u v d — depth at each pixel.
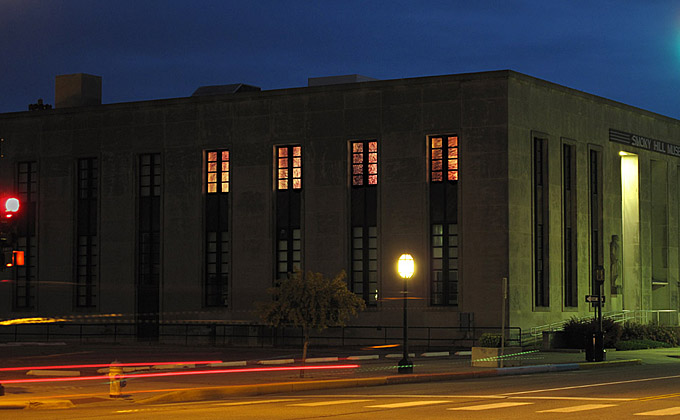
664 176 63.62
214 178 56.00
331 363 40.78
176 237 56.06
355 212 53.00
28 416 21.09
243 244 54.69
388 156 52.28
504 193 49.97
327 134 53.53
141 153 57.31
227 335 53.69
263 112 54.94
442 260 51.09
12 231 28.59
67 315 57.88
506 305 49.31
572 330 48.47
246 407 22.72
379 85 52.72
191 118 56.38
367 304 52.19
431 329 50.50
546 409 21.17
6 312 59.19
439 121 51.44
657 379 31.75
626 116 60.28
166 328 55.56
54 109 59.47
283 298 33.41
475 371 34.62
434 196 51.50
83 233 58.50
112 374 26.03
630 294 60.72
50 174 59.28
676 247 64.25
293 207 54.22
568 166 55.53
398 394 26.44
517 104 51.09
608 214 58.06
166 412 21.61
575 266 55.16
